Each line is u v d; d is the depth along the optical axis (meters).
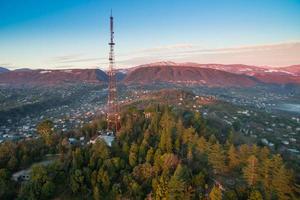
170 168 96.94
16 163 115.75
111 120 158.25
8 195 97.69
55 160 114.31
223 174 97.94
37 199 93.12
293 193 85.31
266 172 90.56
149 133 129.25
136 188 92.56
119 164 104.62
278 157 91.19
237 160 101.44
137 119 157.62
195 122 153.75
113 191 94.19
